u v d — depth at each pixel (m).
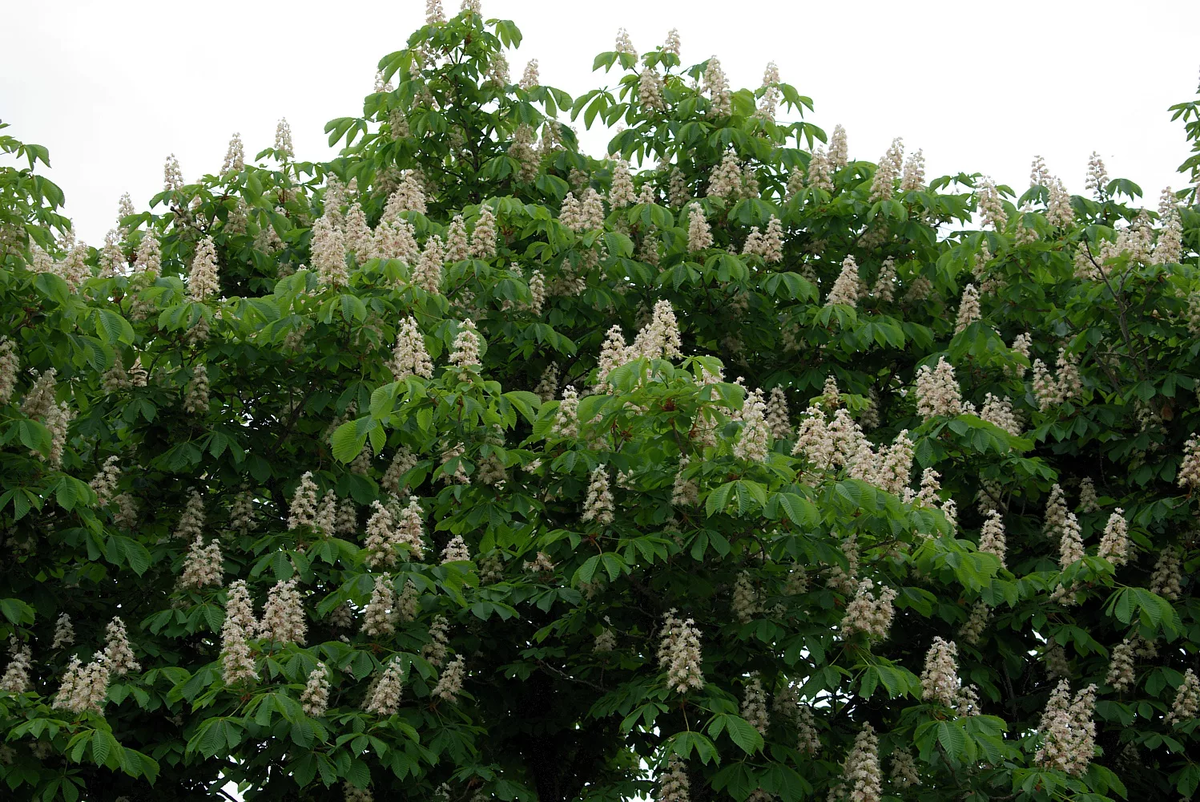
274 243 13.36
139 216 13.10
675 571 9.52
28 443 9.01
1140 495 11.51
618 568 8.50
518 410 8.79
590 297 12.05
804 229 13.55
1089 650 10.66
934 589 10.63
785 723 9.66
